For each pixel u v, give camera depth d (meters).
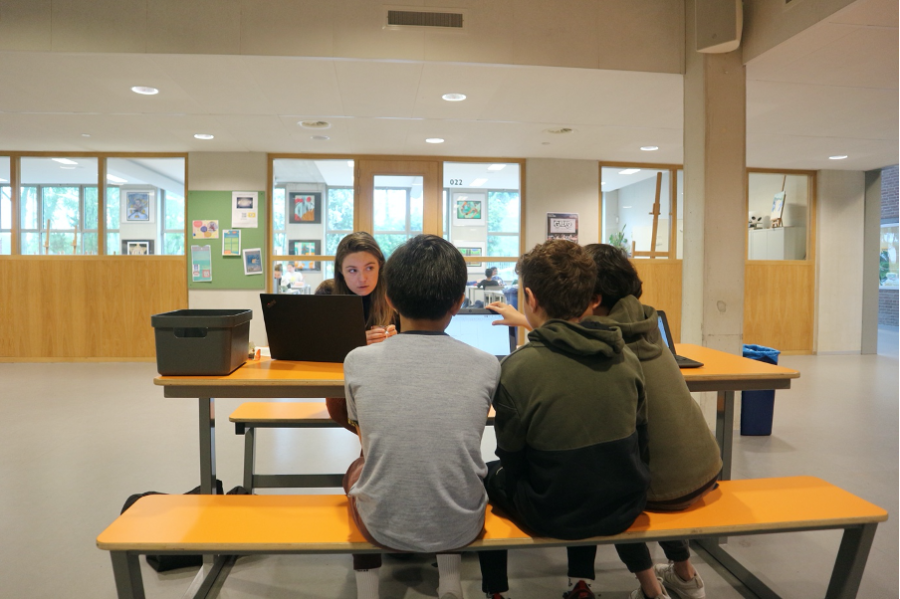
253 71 3.93
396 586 2.02
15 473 3.09
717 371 2.09
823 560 2.21
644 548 1.75
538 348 1.35
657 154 6.81
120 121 5.27
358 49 3.67
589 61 3.83
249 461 2.48
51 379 5.67
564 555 2.25
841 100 4.51
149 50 3.58
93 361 6.73
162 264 6.79
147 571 2.13
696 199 3.80
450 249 1.35
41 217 6.75
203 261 6.73
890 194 11.24
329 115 5.07
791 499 1.67
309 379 1.76
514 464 1.39
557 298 1.40
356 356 1.32
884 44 3.39
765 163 7.31
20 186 6.71
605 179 7.39
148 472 3.12
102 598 1.93
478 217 7.14
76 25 3.56
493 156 7.02
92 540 2.33
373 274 2.36
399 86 4.25
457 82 4.16
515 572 2.12
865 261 7.86
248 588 2.01
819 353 7.80
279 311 1.97
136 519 1.53
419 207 7.02
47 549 2.26
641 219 7.46
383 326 2.17
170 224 6.84
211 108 4.85
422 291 1.30
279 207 6.88
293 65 3.81
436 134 5.81
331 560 2.21
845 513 1.58
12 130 5.64
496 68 3.86
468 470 1.26
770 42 3.46
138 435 3.79
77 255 6.73
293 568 2.15
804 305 7.81
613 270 1.61
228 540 1.41
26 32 3.55
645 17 3.89
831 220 7.77
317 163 6.90
